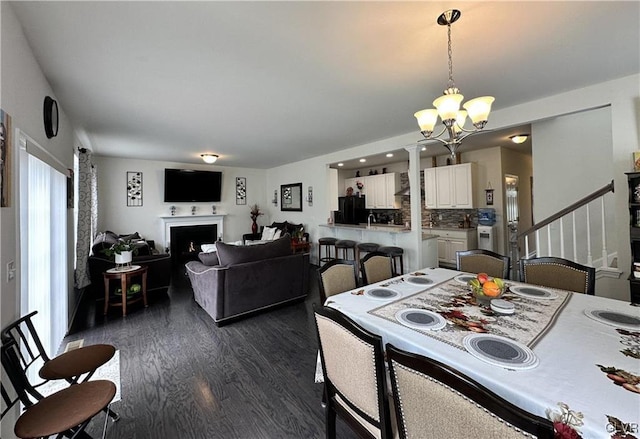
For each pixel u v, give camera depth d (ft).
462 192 17.75
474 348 3.77
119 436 5.22
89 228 13.48
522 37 5.94
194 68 7.06
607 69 7.42
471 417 2.33
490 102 5.60
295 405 6.01
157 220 20.86
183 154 18.21
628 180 7.34
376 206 22.85
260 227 25.70
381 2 4.83
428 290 6.48
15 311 5.09
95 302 12.32
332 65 7.02
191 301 12.69
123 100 8.97
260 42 5.99
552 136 12.13
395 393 3.06
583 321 4.55
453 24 5.47
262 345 8.64
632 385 2.96
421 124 6.48
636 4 4.95
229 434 5.25
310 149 17.21
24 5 4.73
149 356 7.98
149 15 5.06
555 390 2.93
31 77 6.08
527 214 20.07
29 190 6.26
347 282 7.45
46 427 3.77
